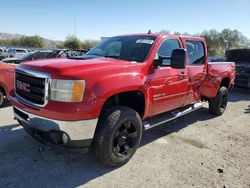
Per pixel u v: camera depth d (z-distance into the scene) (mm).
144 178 3574
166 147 4645
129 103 4168
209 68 5895
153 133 5324
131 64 3881
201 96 5965
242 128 5988
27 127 3572
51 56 11125
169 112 5129
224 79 6973
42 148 4281
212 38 53812
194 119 6523
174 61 4008
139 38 4703
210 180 3607
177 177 3641
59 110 3121
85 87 3211
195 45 5496
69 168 3730
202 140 5090
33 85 3414
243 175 3797
